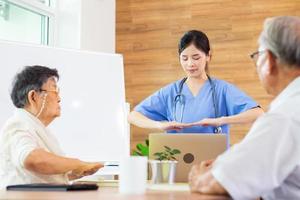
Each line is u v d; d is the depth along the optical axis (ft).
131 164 4.12
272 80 4.08
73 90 9.25
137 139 13.06
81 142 9.17
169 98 8.45
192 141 5.61
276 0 12.64
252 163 3.53
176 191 4.34
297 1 12.50
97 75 9.63
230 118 7.44
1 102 8.20
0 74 8.35
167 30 13.47
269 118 3.67
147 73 13.50
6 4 11.02
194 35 8.08
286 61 3.93
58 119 8.95
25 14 11.73
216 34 12.98
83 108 9.32
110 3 13.52
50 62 9.04
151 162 5.17
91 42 12.62
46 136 5.51
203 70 8.22
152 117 8.48
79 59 9.46
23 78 5.64
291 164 3.56
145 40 13.62
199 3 13.25
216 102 8.15
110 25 13.47
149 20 13.66
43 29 12.43
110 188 4.80
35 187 4.41
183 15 13.37
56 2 12.51
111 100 9.70
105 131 9.50
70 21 12.41
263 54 4.09
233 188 3.55
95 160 9.24
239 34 12.78
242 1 12.88
